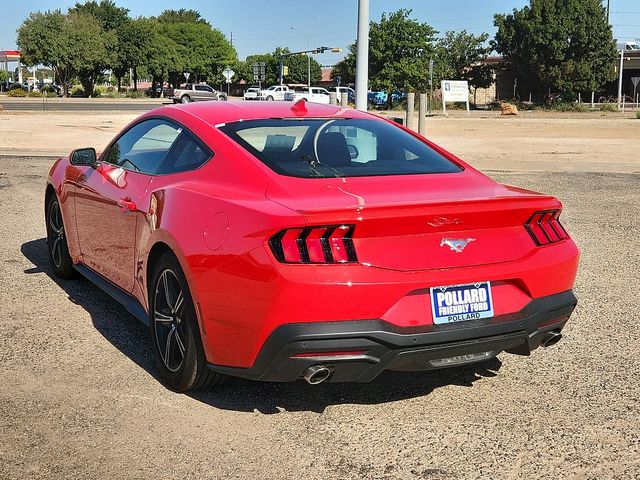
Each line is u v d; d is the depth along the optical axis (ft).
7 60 440.04
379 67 217.15
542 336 12.07
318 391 13.21
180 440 11.20
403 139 14.78
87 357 14.52
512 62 237.25
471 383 13.73
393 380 13.83
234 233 11.15
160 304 13.20
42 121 94.38
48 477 10.04
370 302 10.61
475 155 59.62
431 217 11.03
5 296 18.47
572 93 228.84
